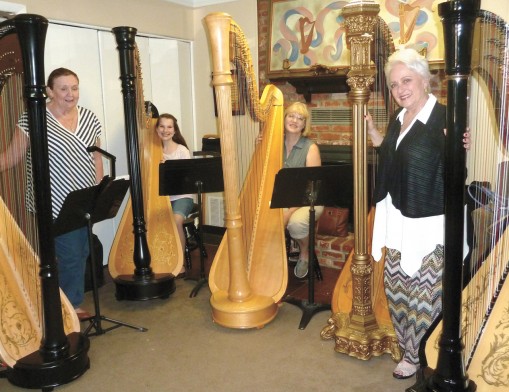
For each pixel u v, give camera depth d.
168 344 2.71
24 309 2.33
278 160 3.10
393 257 2.24
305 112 3.36
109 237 4.19
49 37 3.56
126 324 2.88
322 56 3.91
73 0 3.65
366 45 2.14
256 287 2.97
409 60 1.97
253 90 2.78
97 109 3.98
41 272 2.18
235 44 2.58
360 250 2.42
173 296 3.42
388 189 2.15
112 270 3.44
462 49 1.54
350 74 2.19
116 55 4.06
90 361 2.53
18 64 2.24
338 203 2.84
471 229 1.99
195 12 4.77
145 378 2.38
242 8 4.41
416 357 2.27
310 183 2.68
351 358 2.52
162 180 3.11
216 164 3.23
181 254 3.55
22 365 2.21
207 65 4.79
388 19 3.56
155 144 3.60
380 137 2.36
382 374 2.37
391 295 2.29
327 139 4.16
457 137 1.61
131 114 3.12
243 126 3.88
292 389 2.26
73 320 2.50
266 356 2.56
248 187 3.10
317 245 3.99
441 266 2.08
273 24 4.15
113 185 2.63
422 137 1.99
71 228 2.53
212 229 4.95
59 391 2.26
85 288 3.53
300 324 2.88
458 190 1.64
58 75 2.70
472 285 1.94
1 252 2.30
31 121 2.00
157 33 4.41
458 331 1.75
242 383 2.32
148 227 3.50
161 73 4.57
